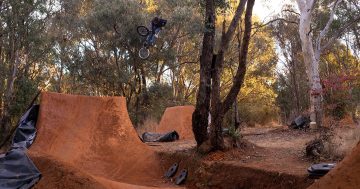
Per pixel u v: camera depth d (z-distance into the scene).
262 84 38.09
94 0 28.89
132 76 27.88
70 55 28.22
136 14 26.45
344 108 17.47
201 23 27.11
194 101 37.16
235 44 29.48
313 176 8.32
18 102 22.20
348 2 24.45
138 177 12.63
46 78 30.78
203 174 11.16
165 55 28.09
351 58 34.53
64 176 7.42
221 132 12.05
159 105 28.25
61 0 26.97
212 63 12.37
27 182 7.26
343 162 6.86
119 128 14.77
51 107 14.42
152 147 14.97
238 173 10.27
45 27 24.95
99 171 12.86
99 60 28.08
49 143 13.35
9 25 21.64
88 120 14.60
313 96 17.91
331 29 24.34
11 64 22.62
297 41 32.50
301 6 18.95
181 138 18.95
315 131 16.80
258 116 35.19
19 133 13.81
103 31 26.86
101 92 30.03
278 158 11.39
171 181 12.03
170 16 27.94
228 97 12.01
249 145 13.09
